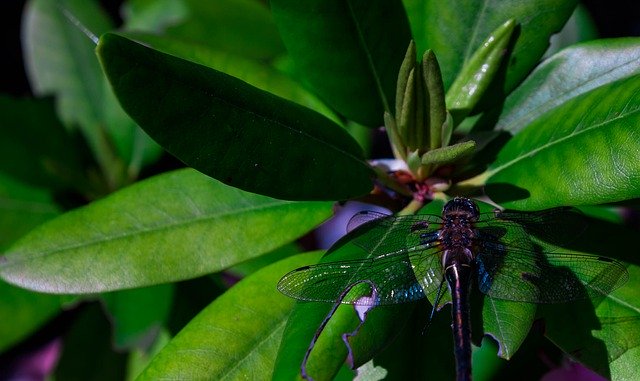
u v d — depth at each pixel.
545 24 0.48
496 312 0.45
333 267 0.46
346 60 0.48
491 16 0.49
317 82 0.49
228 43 0.59
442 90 0.47
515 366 0.52
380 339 0.45
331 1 0.48
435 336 0.48
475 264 0.46
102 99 0.58
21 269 0.48
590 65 0.49
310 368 0.44
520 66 0.49
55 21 0.59
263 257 0.56
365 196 0.49
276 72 0.51
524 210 0.46
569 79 0.49
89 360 0.57
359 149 0.47
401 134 0.48
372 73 0.49
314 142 0.46
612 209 0.54
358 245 0.47
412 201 0.49
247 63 0.51
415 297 0.46
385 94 0.49
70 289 0.48
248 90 0.45
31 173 0.56
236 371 0.47
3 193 0.56
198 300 0.55
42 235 0.49
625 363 0.46
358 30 0.48
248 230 0.48
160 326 0.54
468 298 0.46
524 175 0.47
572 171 0.46
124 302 0.54
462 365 0.45
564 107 0.47
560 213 0.47
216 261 0.48
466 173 0.49
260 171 0.45
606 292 0.46
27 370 0.86
